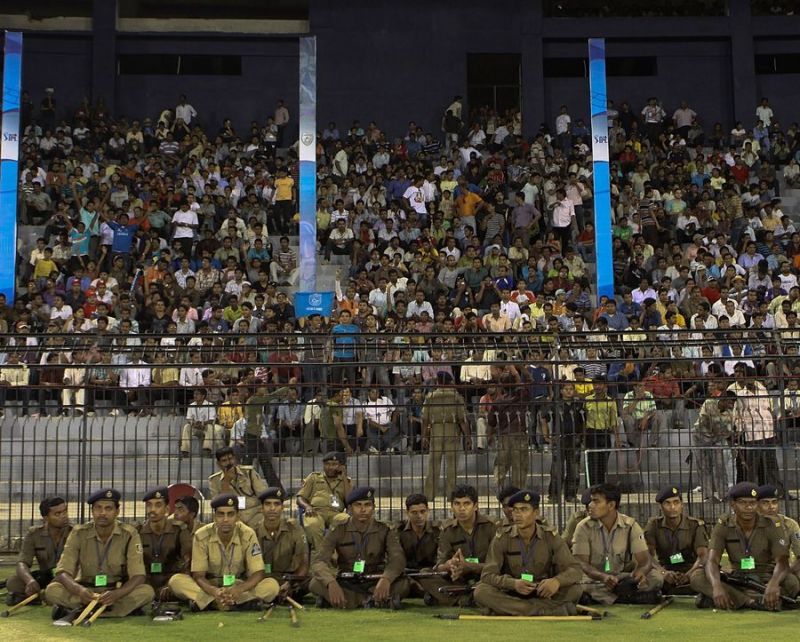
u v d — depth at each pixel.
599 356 15.01
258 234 24.00
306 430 12.96
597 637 8.10
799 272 23.70
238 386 11.71
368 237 24.42
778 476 12.65
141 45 32.56
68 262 23.14
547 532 9.40
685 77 33.28
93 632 8.47
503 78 33.22
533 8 32.97
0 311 19.59
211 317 19.77
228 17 33.91
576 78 33.34
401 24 32.84
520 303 21.09
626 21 33.06
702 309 20.20
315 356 14.64
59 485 13.73
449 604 9.80
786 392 13.54
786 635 8.10
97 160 27.95
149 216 24.62
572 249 24.75
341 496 11.83
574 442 12.41
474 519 10.07
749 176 29.00
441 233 24.97
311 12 32.69
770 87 33.28
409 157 29.56
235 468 11.70
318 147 28.50
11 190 20.31
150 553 10.09
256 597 9.63
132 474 13.81
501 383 12.95
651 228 25.09
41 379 14.09
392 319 18.94
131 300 20.39
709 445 12.84
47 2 32.56
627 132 31.38
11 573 11.19
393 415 13.47
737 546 9.77
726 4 33.28
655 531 10.38
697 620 8.88
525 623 8.82
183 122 30.75
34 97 31.94
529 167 27.72
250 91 32.88
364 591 9.83
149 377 14.07
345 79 32.56
